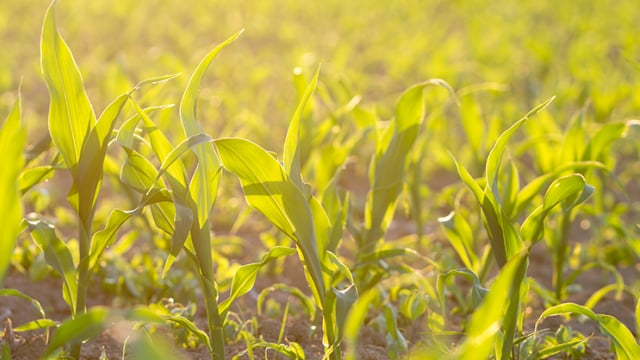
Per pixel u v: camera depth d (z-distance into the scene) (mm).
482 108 6738
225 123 7293
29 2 13516
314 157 4414
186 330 2918
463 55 10750
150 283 3596
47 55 2191
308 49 10570
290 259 4281
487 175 2383
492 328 1497
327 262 2445
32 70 9250
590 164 3000
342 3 15461
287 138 2316
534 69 9297
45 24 2186
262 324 3197
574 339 2678
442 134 6453
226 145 2146
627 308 3623
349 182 6105
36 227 2254
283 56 10781
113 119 2244
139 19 12258
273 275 4121
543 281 4168
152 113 3553
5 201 1524
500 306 1508
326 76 5609
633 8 14992
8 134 1641
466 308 3398
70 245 3754
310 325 3197
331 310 2293
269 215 2303
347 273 2262
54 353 2234
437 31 12625
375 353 2900
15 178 1519
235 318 3371
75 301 2322
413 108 3061
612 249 4410
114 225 2242
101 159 2260
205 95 6664
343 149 3455
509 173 2986
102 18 12773
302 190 2348
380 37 12406
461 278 4027
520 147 3742
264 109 7207
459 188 4762
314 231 2311
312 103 3703
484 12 15109
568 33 12562
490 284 3453
